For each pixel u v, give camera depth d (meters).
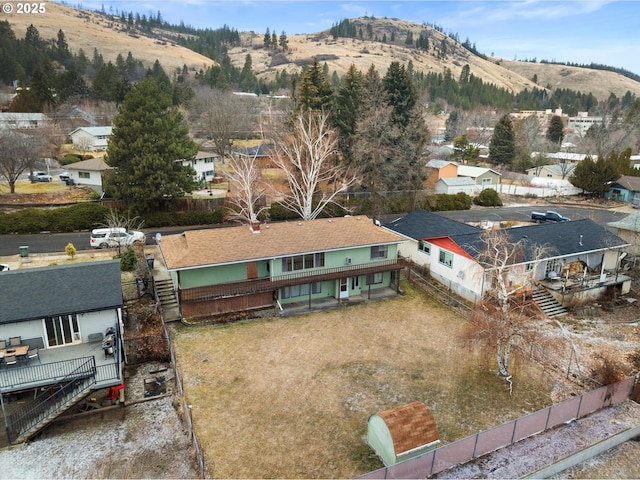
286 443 18.88
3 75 118.62
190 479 16.97
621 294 36.50
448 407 21.70
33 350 21.39
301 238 32.41
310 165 47.81
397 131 55.44
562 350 27.64
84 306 22.03
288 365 24.59
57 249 37.56
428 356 26.09
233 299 30.08
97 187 54.62
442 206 61.56
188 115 93.88
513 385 23.78
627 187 69.81
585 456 19.28
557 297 33.66
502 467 18.23
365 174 54.50
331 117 58.09
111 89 104.81
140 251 37.66
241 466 17.53
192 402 21.27
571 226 39.16
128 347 24.69
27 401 20.52
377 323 29.92
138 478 16.91
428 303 33.31
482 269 31.42
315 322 29.73
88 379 20.06
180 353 25.38
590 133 111.31
